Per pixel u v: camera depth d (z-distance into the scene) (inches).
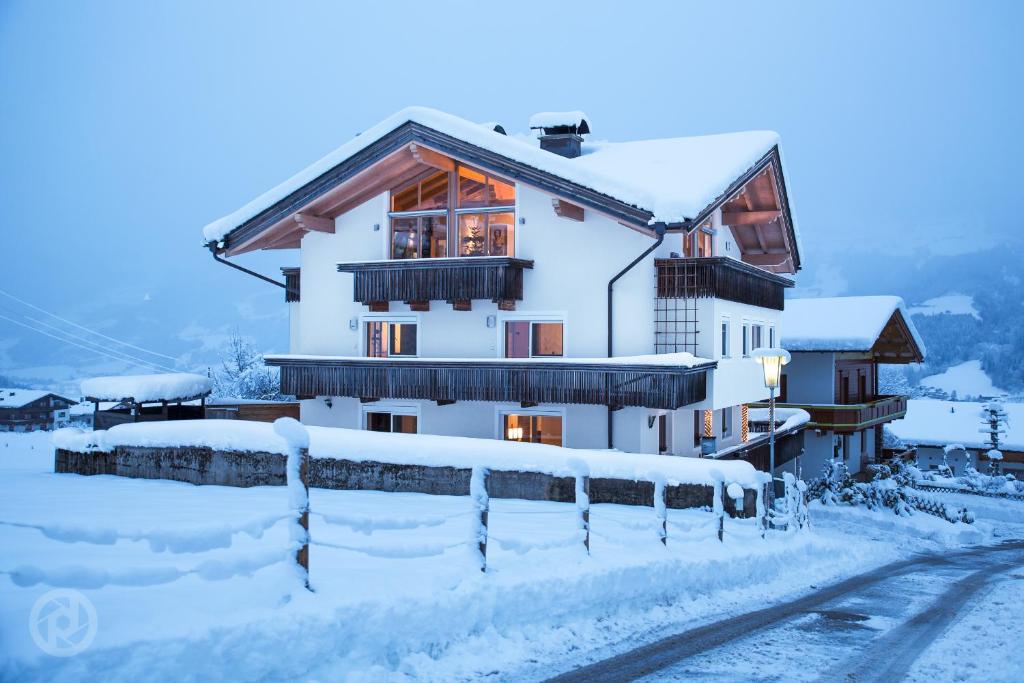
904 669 283.4
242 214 847.1
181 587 254.5
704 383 740.7
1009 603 435.5
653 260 737.6
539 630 313.6
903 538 898.1
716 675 272.2
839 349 1298.0
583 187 706.2
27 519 381.4
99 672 198.7
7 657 188.5
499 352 787.4
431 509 470.6
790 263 1028.5
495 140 734.5
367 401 850.8
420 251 823.1
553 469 537.3
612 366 699.4
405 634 267.7
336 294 865.5
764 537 564.4
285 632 235.3
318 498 512.7
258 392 2025.1
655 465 542.9
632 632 334.3
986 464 1921.8
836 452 1427.2
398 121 766.5
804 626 355.9
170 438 626.8
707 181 715.4
